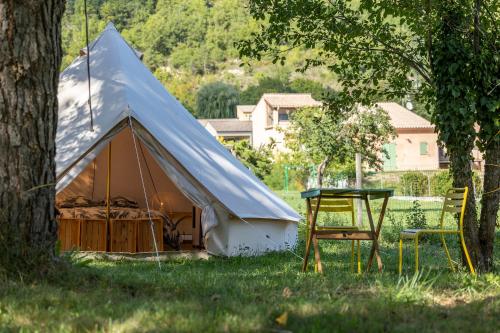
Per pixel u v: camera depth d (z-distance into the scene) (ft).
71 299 16.05
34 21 17.97
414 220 43.75
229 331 13.14
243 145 118.73
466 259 24.34
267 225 33.86
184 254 31.40
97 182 39.63
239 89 283.79
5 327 13.39
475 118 24.50
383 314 15.38
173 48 290.97
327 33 33.58
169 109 35.81
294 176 117.70
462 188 23.84
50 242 18.33
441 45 24.53
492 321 15.11
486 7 26.08
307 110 63.67
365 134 61.31
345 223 55.26
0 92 17.80
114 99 32.65
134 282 18.86
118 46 36.99
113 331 13.14
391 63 34.60
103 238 31.55
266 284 20.47
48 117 18.40
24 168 17.90
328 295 17.76
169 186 40.24
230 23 295.69
